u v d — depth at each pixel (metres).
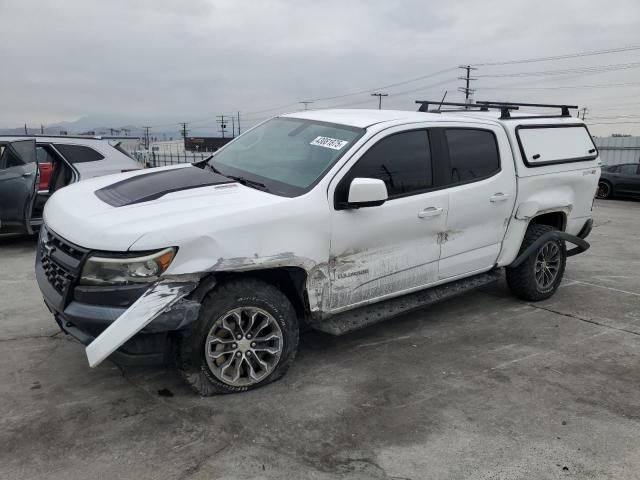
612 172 18.19
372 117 4.35
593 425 3.32
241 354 3.46
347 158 3.82
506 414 3.41
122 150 9.07
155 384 3.60
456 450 3.01
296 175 3.85
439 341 4.55
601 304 5.66
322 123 4.35
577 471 2.86
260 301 3.44
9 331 4.46
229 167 4.29
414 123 4.28
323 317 3.80
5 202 7.30
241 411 3.31
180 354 3.28
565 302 5.71
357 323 3.93
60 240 3.28
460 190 4.47
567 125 5.70
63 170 8.21
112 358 3.07
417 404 3.50
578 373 4.04
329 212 3.64
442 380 3.84
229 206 3.35
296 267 3.56
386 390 3.66
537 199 5.20
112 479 2.65
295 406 3.40
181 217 3.17
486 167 4.75
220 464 2.80
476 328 4.88
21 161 7.39
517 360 4.23
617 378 3.97
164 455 2.86
